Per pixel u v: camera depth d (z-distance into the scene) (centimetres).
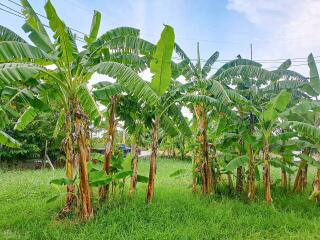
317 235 644
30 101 674
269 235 656
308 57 944
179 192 1000
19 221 692
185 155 2420
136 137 902
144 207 758
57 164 1916
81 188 682
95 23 723
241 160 909
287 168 962
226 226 697
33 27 648
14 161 1797
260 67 883
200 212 762
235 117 820
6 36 617
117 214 706
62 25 596
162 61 652
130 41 694
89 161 762
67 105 680
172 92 830
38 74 680
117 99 833
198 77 951
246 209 831
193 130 1078
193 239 599
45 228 638
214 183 1027
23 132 1670
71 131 673
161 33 623
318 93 898
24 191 1003
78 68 659
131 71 614
